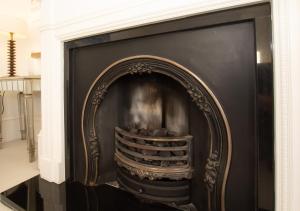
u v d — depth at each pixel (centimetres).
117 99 143
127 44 115
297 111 74
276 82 77
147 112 132
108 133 143
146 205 118
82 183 141
